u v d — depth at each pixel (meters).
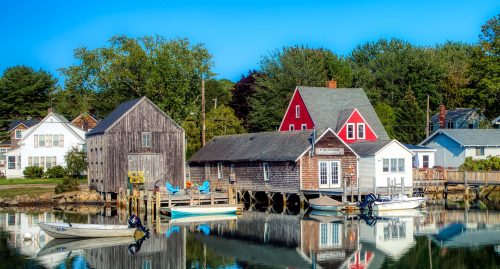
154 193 49.34
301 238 37.25
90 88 80.00
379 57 107.50
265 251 33.69
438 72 102.06
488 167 66.06
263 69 94.44
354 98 74.12
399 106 94.25
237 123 79.56
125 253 33.31
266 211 51.56
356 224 42.75
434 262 31.02
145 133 58.56
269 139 59.56
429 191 62.69
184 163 59.97
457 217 46.19
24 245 35.72
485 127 86.00
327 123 69.69
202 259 31.80
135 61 75.81
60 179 72.06
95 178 60.31
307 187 52.78
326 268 29.91
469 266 30.17
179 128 59.97
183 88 76.06
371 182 56.34
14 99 111.00
